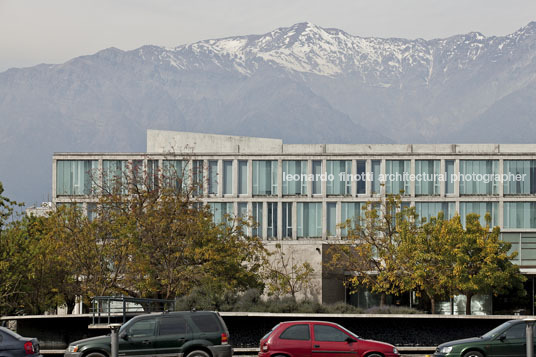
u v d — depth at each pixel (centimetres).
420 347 5431
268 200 13875
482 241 8819
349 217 13775
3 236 7425
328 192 13888
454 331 5475
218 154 13925
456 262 8831
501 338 4197
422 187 13738
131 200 8369
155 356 4172
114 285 7775
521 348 4169
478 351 4181
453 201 13662
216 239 8244
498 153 13688
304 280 10625
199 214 8269
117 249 7888
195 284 7581
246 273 8369
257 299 6325
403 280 8906
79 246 7888
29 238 8319
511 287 9306
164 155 13725
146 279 7694
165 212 7950
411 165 13762
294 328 4219
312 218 13850
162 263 7838
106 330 5481
